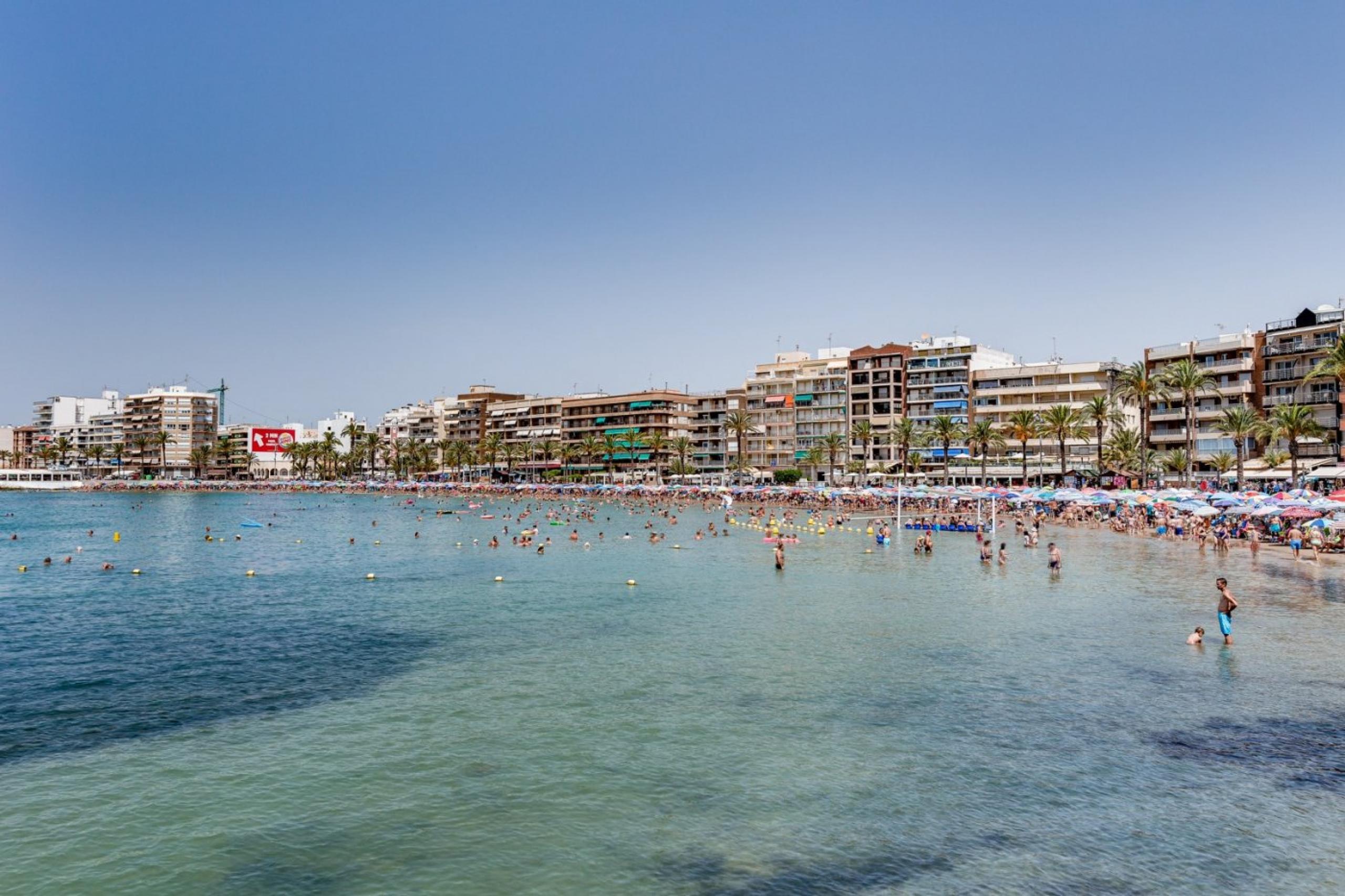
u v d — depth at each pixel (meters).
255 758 23.05
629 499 170.75
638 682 30.20
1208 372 115.69
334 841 18.30
